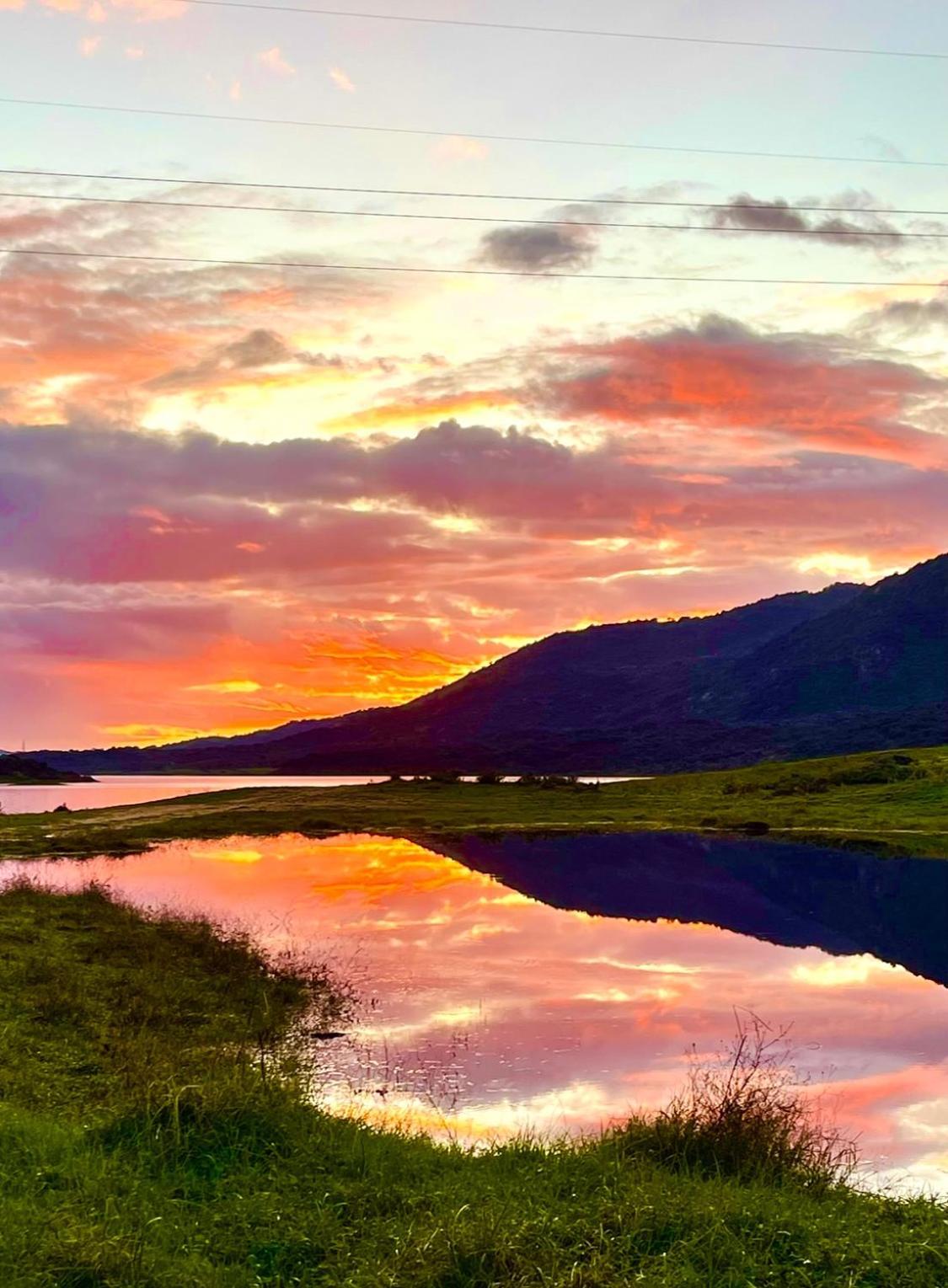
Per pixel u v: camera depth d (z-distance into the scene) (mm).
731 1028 23781
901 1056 21547
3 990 21500
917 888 49375
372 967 30297
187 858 62250
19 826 80750
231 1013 22719
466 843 71625
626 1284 9172
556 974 29812
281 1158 11781
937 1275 9641
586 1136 14414
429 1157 12656
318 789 125062
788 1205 11188
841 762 109250
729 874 54375
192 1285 8797
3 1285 8375
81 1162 11188
